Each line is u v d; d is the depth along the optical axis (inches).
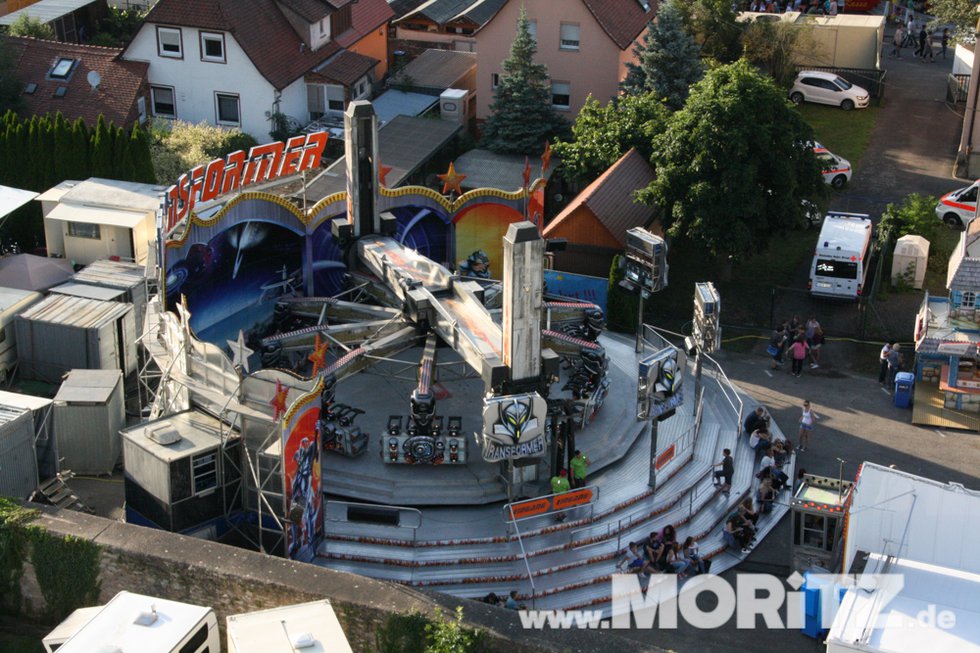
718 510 1529.3
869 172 2549.2
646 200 2016.5
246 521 1342.3
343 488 1467.8
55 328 1627.7
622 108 2266.2
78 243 1855.3
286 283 1771.7
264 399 1305.4
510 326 1332.4
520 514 1396.4
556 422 1441.9
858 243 2026.3
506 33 2603.3
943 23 3186.5
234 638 1031.0
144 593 1209.4
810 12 3385.8
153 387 1702.8
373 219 1720.0
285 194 1817.2
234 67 2551.7
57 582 1229.1
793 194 2032.5
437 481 1476.4
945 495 1312.7
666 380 1449.3
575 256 2018.9
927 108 2898.6
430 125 2551.7
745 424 1694.1
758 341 1959.9
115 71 2578.7
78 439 1494.8
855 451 1680.6
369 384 1710.1
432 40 3102.9
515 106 2491.4
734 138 1910.7
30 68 2588.6
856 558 1258.0
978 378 1749.5
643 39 2571.4
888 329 1978.3
